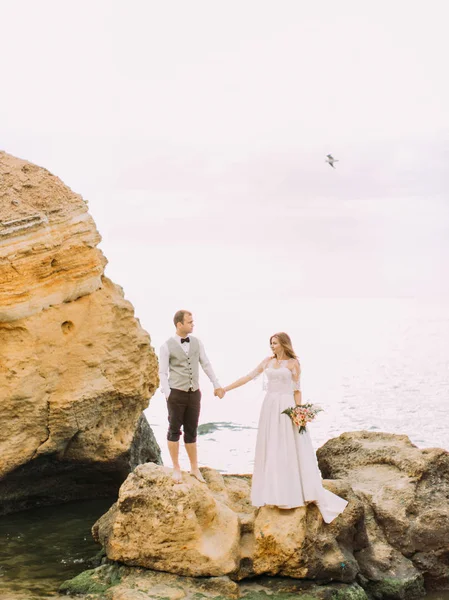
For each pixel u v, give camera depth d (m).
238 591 7.75
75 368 10.95
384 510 8.97
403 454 9.98
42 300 10.66
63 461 11.19
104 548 8.88
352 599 7.87
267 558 8.08
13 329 10.39
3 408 10.23
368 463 10.15
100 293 11.46
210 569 7.89
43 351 10.65
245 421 19.58
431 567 8.71
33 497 11.27
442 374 31.03
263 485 8.38
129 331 11.59
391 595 8.27
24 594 7.93
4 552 9.26
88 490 11.78
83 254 11.16
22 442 10.46
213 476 9.34
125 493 8.18
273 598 7.72
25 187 11.01
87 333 11.15
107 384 11.16
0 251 10.23
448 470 9.66
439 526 8.83
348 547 8.39
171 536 7.99
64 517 10.79
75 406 10.77
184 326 8.50
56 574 8.53
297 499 8.20
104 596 7.72
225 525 8.28
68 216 11.09
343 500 8.45
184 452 15.97
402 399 24.09
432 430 19.20
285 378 8.48
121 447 11.44
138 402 11.79
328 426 19.67
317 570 8.01
